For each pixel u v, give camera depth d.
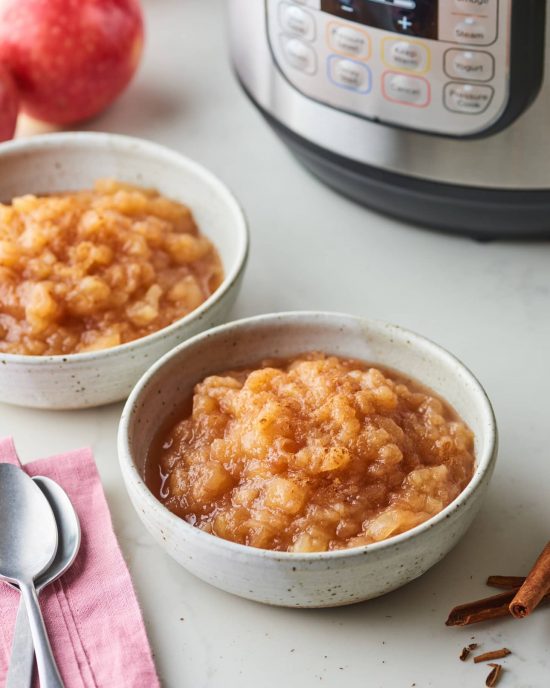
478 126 0.83
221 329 0.80
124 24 0.98
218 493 0.75
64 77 0.97
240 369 0.81
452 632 0.73
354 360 0.81
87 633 0.73
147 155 0.91
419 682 0.71
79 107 1.00
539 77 0.81
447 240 0.92
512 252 0.92
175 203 0.91
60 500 0.77
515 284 0.89
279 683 0.71
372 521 0.73
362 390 0.76
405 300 0.89
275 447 0.74
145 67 1.07
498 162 0.84
